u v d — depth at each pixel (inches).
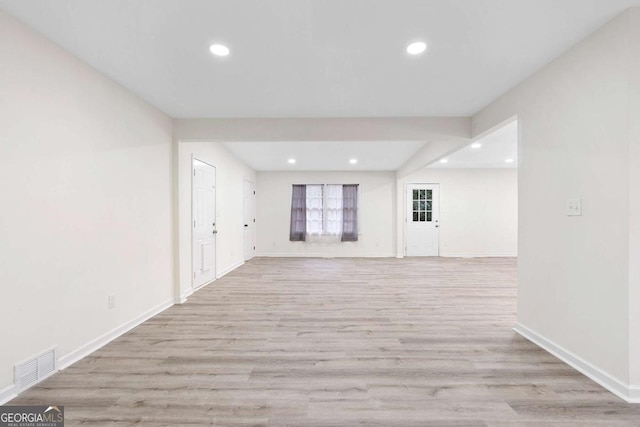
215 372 81.1
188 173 155.3
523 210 103.2
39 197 75.5
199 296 155.5
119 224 105.5
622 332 68.4
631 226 66.6
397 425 61.3
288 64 92.7
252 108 130.4
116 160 104.0
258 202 302.5
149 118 124.0
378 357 89.7
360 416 63.9
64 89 82.8
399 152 215.2
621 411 64.7
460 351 93.2
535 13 68.7
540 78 94.5
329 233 300.7
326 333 107.4
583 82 78.3
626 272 67.3
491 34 76.9
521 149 104.0
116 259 104.0
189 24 72.6
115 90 103.6
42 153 76.3
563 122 85.0
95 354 90.9
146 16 69.4
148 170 123.3
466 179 299.7
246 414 64.5
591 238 76.1
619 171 68.7
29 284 73.1
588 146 76.9
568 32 75.5
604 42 72.2
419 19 71.1
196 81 104.0
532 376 78.5
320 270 227.5
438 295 157.2
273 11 68.0
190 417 63.6
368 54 86.8
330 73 98.3
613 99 70.1
